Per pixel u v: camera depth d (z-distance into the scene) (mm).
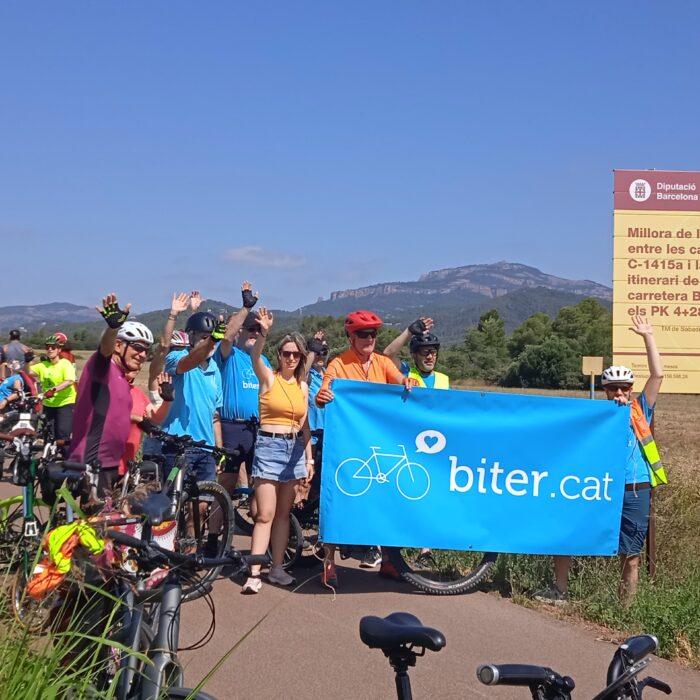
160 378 7480
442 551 8586
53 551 4188
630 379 8219
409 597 7820
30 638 3943
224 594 7582
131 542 3812
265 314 7887
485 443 8039
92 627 4117
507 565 8445
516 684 3039
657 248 8953
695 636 6809
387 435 7930
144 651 3959
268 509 7766
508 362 100188
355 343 8250
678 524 9727
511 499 8062
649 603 7277
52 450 6250
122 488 5836
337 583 8133
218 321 8102
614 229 8953
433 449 7988
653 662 6465
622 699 3170
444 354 102438
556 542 8055
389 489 7926
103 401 5715
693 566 8664
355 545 8578
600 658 6348
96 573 4395
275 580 8023
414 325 8930
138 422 7164
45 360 14156
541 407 8133
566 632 6969
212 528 7926
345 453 7871
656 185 8961
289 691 5438
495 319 119875
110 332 5574
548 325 119250
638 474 8133
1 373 18203
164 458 7293
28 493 6234
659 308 8938
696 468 14344
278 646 6250
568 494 8117
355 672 5789
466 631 6871
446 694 5496
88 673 3832
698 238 8953
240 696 5344
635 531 8062
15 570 4973
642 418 8281
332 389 7891
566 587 7996
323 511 7844
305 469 7957
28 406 9961
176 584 3855
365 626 3357
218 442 9398
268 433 7762
